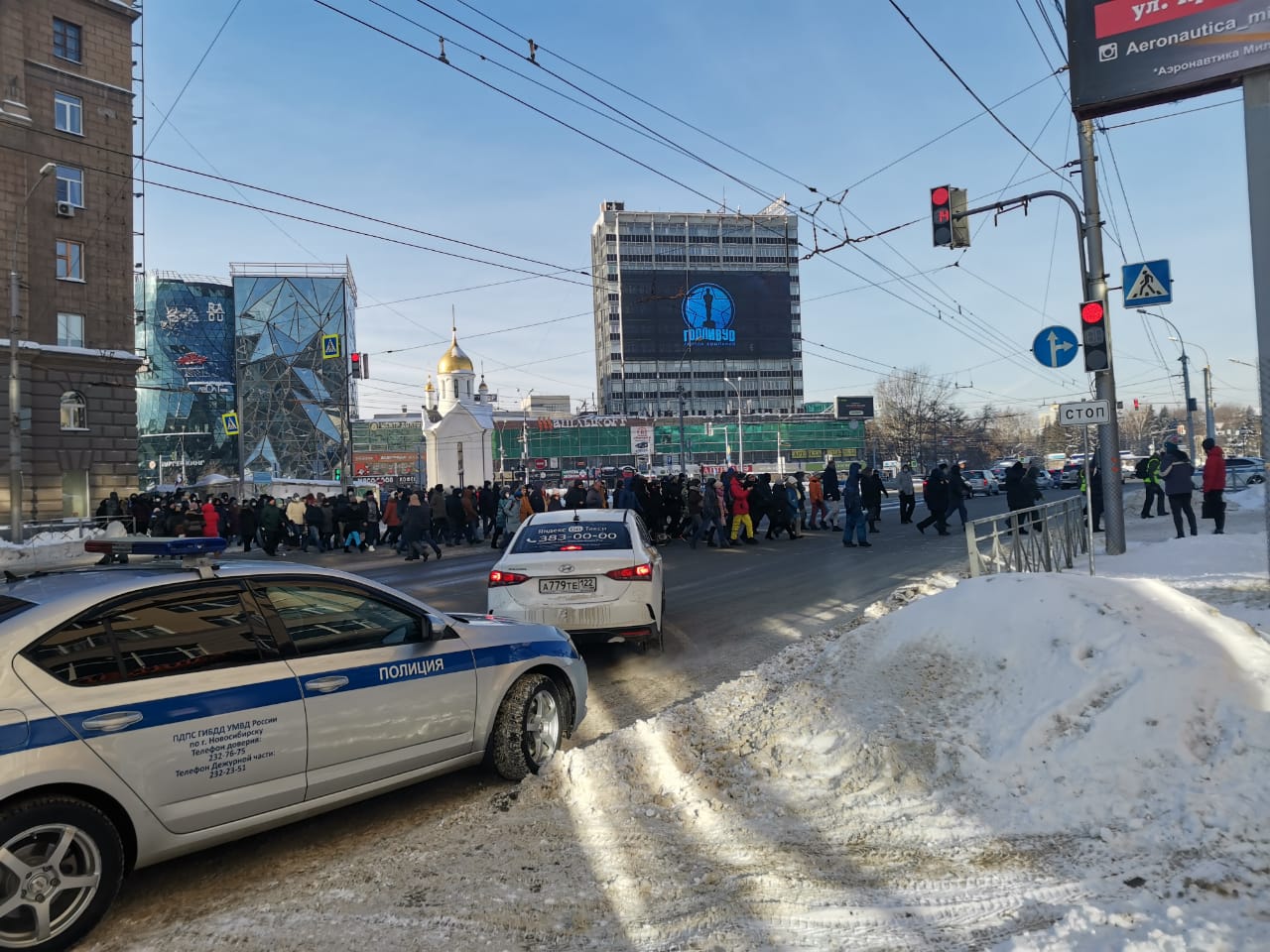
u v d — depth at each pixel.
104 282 31.66
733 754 4.66
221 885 3.52
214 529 20.77
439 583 13.77
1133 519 20.61
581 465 99.06
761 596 11.21
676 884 3.40
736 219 117.19
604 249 114.56
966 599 5.34
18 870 2.89
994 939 2.82
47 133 26.75
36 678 3.07
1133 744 3.89
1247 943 2.61
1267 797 3.45
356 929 3.14
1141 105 8.83
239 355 78.62
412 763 4.18
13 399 24.19
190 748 3.35
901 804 3.94
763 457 105.44
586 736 5.50
